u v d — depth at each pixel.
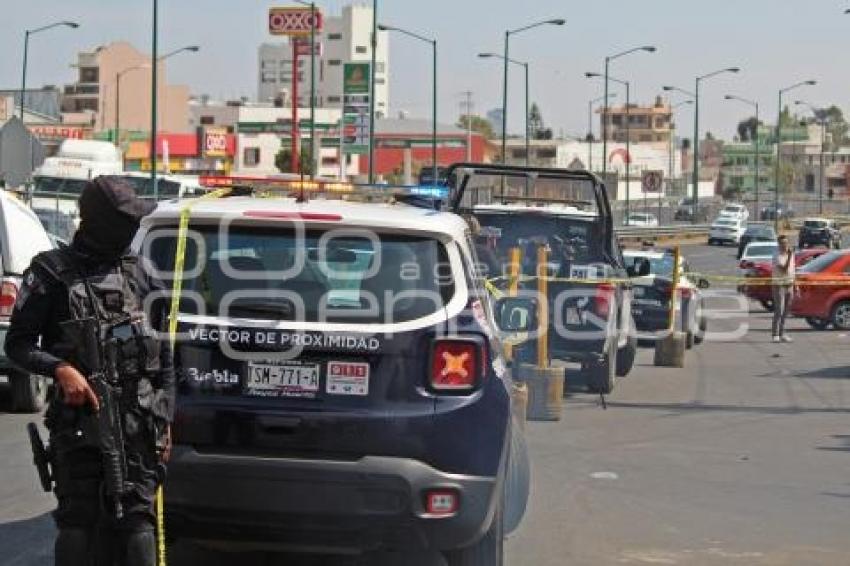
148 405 7.02
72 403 6.87
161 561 7.61
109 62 189.25
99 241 7.02
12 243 16.62
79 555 7.07
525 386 16.03
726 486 13.47
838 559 10.57
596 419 18.14
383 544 8.10
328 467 7.91
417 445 7.99
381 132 177.00
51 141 130.88
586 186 21.06
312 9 74.75
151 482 7.04
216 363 8.12
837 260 38.38
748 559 10.52
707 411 19.22
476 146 172.50
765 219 140.25
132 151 142.62
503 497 8.66
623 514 12.02
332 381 8.07
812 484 13.70
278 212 8.37
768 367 26.20
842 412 19.30
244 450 8.02
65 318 6.97
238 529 8.09
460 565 8.62
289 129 175.38
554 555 10.45
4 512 11.45
